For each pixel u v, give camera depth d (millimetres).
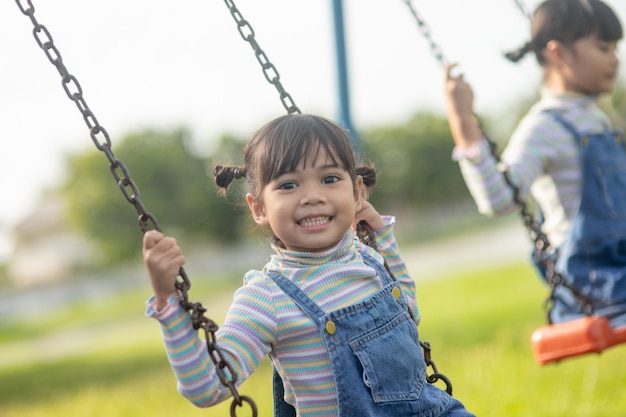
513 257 24594
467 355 6867
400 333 2367
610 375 5598
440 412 2389
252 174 2420
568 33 3607
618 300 3393
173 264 2121
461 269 22797
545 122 3566
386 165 61062
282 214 2311
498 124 49844
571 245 3480
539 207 3699
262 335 2279
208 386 2146
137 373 10539
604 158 3498
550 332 3320
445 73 3504
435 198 61594
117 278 58219
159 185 56375
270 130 2391
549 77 3713
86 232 58500
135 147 57031
